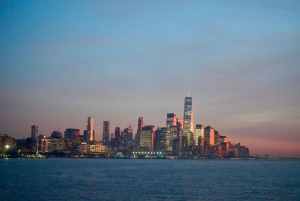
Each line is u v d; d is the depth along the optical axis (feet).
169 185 620.90
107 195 485.56
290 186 625.41
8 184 618.44
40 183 637.71
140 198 462.60
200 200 451.94
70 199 451.53
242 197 482.69
